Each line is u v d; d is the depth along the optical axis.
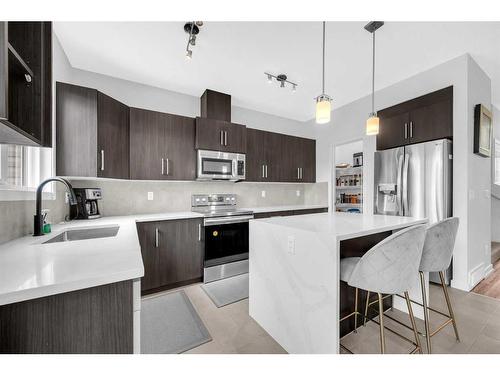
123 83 2.81
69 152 1.94
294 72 2.71
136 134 2.52
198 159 2.88
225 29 1.95
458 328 1.69
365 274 1.19
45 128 1.06
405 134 2.81
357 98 3.51
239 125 3.23
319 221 1.71
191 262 2.61
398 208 2.70
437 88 2.61
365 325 1.76
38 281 0.67
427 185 2.48
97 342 0.74
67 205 2.19
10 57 0.79
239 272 2.92
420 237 1.19
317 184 4.32
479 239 2.61
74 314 0.71
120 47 2.18
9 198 1.20
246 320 1.85
